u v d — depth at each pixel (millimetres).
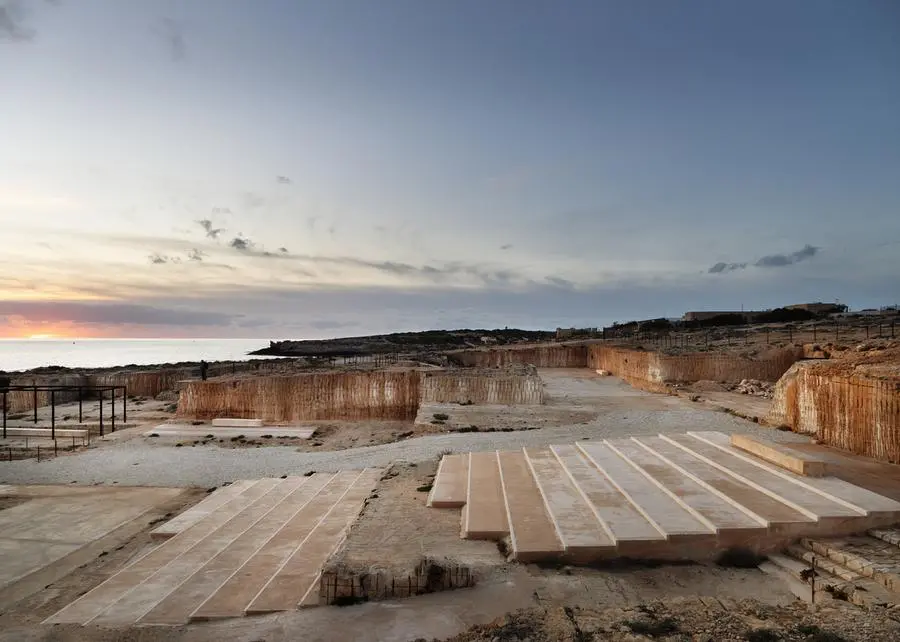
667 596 9109
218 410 36000
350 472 20688
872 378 15930
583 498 12773
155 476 23172
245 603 10273
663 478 13242
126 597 11477
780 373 37156
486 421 27375
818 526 10273
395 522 12906
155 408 42469
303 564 11773
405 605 9344
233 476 22766
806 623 7594
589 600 9094
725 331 70000
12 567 14758
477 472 16109
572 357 61438
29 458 26734
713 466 13883
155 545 16016
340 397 35000
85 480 22906
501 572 10094
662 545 10305
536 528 11445
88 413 40781
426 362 59344
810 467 12461
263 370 51781
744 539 10273
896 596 8242
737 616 7953
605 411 28500
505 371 36781
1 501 20375
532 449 17844
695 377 37844
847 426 16797
